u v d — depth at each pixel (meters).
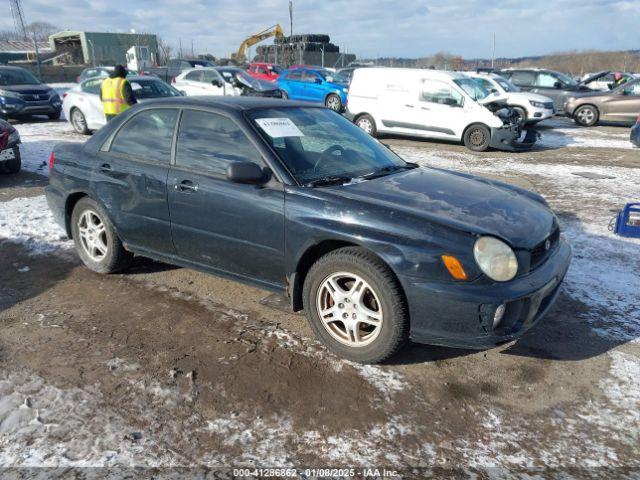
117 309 3.98
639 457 2.55
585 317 3.93
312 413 2.82
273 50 44.38
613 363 3.33
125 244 4.38
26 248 5.27
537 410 2.88
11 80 15.67
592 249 5.40
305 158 3.66
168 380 3.08
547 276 3.15
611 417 2.83
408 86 12.87
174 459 2.48
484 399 2.97
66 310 3.96
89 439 2.60
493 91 15.96
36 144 11.46
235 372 3.18
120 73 8.80
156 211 4.03
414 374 3.19
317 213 3.25
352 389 3.03
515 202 3.58
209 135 3.83
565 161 10.80
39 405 2.84
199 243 3.87
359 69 13.75
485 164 10.46
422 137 13.66
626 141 13.57
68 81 43.94
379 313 3.11
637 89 16.31
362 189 3.43
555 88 18.42
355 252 3.14
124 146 4.30
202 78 17.41
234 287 4.39
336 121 4.40
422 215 3.06
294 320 3.84
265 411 2.83
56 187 4.71
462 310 2.89
